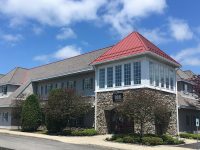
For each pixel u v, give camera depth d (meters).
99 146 22.92
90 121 33.38
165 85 31.84
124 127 30.41
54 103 30.95
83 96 33.69
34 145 22.09
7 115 42.22
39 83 43.25
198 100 36.66
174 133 32.41
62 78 39.12
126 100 25.78
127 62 30.30
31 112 35.56
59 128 32.28
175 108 33.09
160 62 31.30
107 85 31.78
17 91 43.25
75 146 22.50
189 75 43.69
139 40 31.17
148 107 24.84
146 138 24.33
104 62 31.97
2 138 26.94
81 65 37.38
